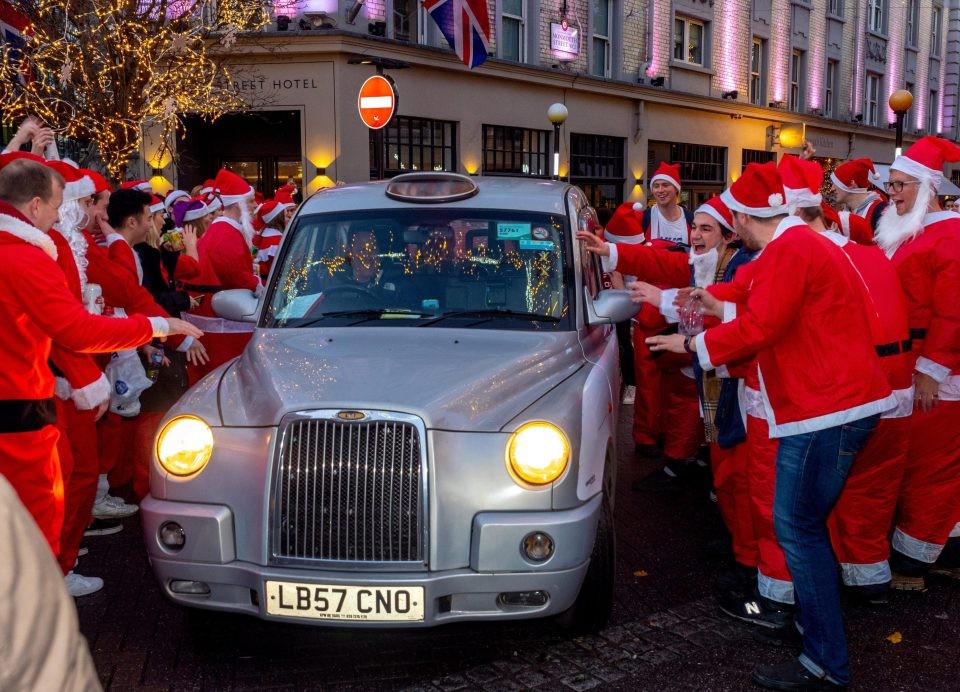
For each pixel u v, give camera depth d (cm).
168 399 573
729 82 2669
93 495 453
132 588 464
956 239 445
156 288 571
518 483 355
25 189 340
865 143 3406
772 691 365
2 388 328
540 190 527
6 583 103
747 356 386
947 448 455
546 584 352
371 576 349
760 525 420
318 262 485
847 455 354
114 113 1158
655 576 484
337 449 354
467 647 404
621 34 2212
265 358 414
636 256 534
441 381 376
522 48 1962
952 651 403
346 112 1550
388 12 1662
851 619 438
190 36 1252
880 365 377
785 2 2902
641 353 703
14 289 324
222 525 358
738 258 461
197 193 925
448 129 1792
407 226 491
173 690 365
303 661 391
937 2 3809
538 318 454
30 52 1089
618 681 372
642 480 634
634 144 2295
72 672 108
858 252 435
